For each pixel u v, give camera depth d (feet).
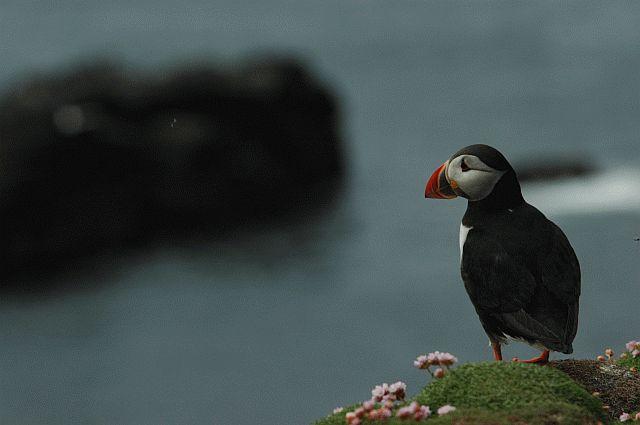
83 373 76.69
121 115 101.76
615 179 110.83
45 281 93.71
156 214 101.09
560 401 19.42
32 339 84.43
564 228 93.81
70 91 100.78
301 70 118.32
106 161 96.89
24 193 91.81
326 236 106.52
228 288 92.58
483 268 22.75
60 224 94.02
